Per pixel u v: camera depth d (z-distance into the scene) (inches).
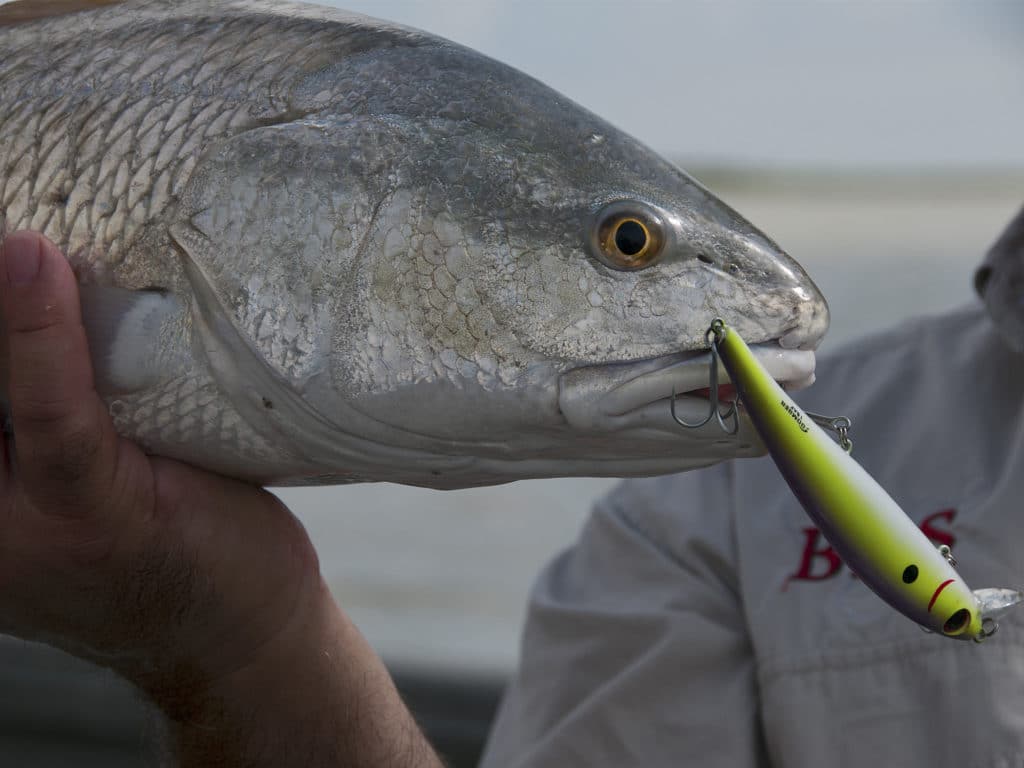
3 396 43.8
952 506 59.9
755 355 41.1
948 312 69.8
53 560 44.3
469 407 41.7
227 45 44.2
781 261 42.3
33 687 111.9
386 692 53.1
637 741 62.3
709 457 42.8
